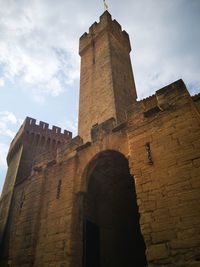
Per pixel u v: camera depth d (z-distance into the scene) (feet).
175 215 26.37
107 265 52.19
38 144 103.91
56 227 39.78
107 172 51.49
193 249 23.41
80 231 38.52
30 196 49.98
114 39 90.68
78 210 40.09
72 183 42.45
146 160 32.81
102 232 54.80
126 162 48.01
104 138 43.34
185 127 31.53
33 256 39.91
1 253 65.98
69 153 48.52
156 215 27.81
